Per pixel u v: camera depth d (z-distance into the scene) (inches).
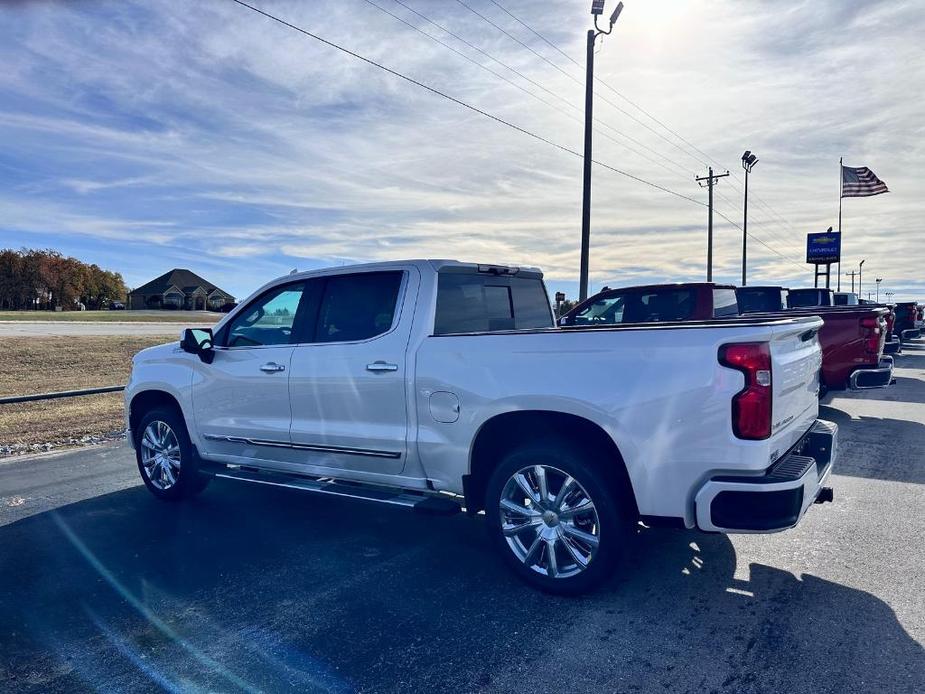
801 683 119.0
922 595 152.6
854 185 1509.6
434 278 184.5
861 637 134.6
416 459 177.2
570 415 152.7
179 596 160.6
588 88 741.3
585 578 152.2
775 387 138.5
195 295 3774.6
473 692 119.1
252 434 212.2
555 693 118.4
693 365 138.4
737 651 130.5
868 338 372.5
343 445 189.9
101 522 217.6
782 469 140.6
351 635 140.5
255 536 203.0
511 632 140.5
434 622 145.6
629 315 426.0
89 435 372.5
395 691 120.0
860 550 180.2
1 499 245.4
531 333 158.7
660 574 168.2
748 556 178.4
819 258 1649.9
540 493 157.9
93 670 128.5
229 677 125.4
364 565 178.7
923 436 327.9
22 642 139.5
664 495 142.1
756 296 525.7
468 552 187.9
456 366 168.1
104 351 815.1
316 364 195.0
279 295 213.2
